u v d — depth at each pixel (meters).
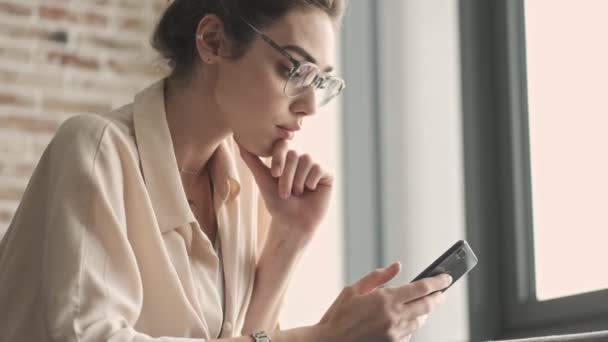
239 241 1.89
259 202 2.06
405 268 3.21
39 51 3.61
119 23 3.73
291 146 3.38
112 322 1.47
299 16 1.74
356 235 3.44
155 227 1.64
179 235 1.70
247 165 1.94
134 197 1.66
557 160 2.91
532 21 3.09
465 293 3.03
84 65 3.65
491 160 3.16
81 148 1.60
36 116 3.55
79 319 1.46
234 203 1.86
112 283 1.54
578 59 2.85
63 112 3.59
